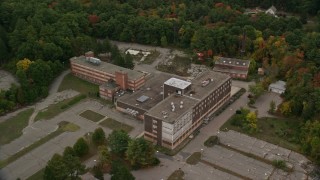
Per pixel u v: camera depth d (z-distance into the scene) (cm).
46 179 14138
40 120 19388
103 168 15900
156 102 19775
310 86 19838
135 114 19462
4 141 17825
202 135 18362
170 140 17112
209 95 19188
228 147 17550
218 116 19900
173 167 16225
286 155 17025
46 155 16888
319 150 16400
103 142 17488
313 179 15662
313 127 17450
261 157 16912
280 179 15662
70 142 17712
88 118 19575
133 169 16000
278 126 18988
